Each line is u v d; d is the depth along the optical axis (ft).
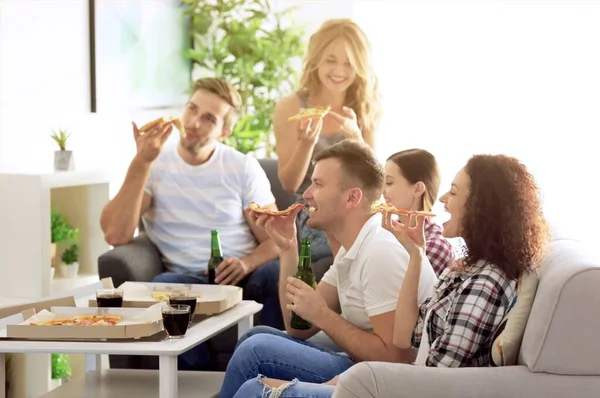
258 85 19.40
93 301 9.99
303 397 7.40
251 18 19.75
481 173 7.23
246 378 8.22
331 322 8.39
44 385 11.88
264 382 7.76
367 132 15.23
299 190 14.19
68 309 9.05
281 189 14.56
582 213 18.25
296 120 14.78
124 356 12.23
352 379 6.63
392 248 8.43
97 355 10.50
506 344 6.91
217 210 13.44
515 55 18.76
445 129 19.42
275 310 12.71
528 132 18.71
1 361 8.55
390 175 10.29
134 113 18.10
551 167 18.49
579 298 6.52
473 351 7.03
